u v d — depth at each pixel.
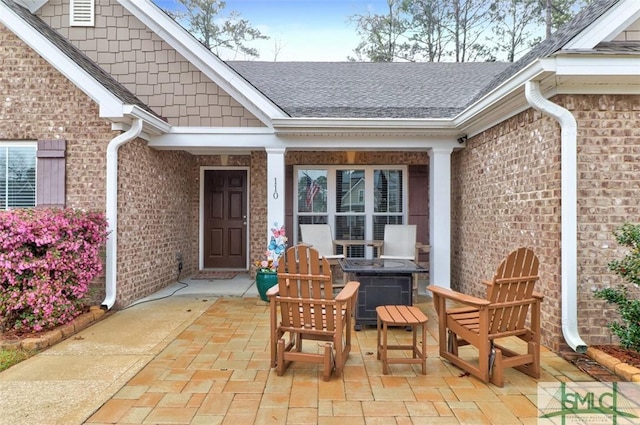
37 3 5.77
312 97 6.99
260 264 5.54
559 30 4.78
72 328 4.13
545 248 3.76
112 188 4.98
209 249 8.23
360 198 7.70
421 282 7.18
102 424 2.34
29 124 5.02
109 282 4.98
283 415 2.44
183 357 3.42
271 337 3.15
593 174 3.54
